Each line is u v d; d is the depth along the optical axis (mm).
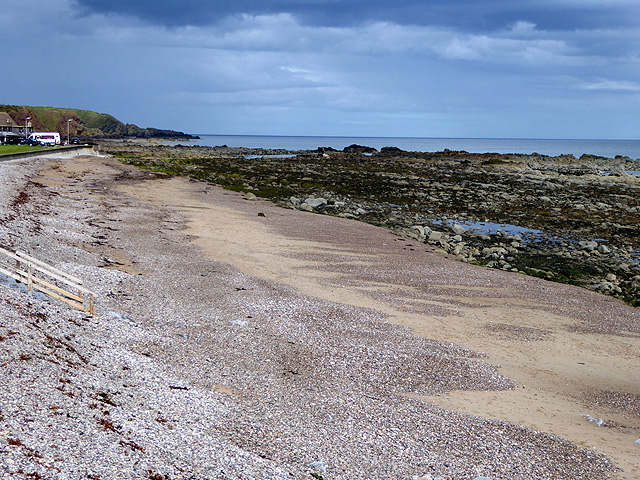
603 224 50812
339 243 39469
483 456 12852
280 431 12938
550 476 12250
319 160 121250
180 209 50500
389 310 24812
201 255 33000
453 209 58250
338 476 11242
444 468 12102
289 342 19562
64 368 13234
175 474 9867
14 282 19094
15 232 28844
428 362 18922
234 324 20766
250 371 16688
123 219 42000
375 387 16578
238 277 28109
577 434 14641
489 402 16312
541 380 18344
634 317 26250
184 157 122062
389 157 139375
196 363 16688
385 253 37000
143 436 11094
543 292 29719
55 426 10250
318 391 15766
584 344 22109
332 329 21391
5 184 46688
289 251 35969
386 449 12695
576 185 80125
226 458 11016
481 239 44125
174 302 22828
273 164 106188
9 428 9609
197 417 12953
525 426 14844
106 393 12781
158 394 13719
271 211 53469
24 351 13188
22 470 8414
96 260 27734
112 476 9148
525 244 42812
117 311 20406
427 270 32906
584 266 36688
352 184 76250
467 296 28062
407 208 58656
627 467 12961
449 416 14977
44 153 80562
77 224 36656
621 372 19438
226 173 86625
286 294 25734
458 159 135500
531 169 104250
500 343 21609
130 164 88875
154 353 16875
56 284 21484
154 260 30031
